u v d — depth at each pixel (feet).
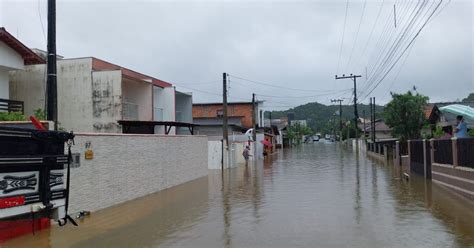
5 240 30.35
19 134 27.17
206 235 32.24
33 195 27.81
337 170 95.96
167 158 65.77
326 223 35.78
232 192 58.85
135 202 50.75
